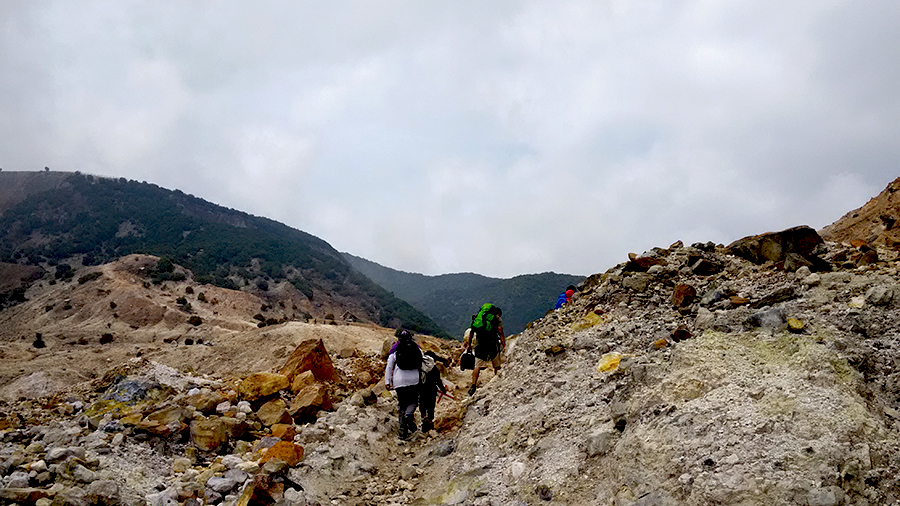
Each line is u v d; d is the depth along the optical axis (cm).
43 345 5128
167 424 517
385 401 770
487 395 666
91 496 353
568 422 488
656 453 354
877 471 289
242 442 527
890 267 648
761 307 607
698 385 404
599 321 743
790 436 319
